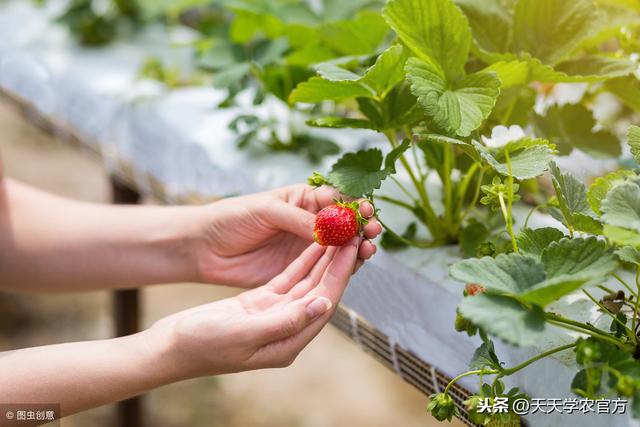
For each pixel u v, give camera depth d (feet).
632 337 2.02
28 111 5.41
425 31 2.46
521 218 2.97
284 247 3.10
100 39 5.37
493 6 2.90
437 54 2.48
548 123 2.96
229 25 4.36
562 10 2.75
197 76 4.68
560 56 2.76
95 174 9.10
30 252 3.40
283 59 3.54
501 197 2.21
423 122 2.42
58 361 2.45
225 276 3.19
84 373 2.41
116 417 5.48
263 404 6.06
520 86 2.68
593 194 2.10
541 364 2.17
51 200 3.60
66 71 4.87
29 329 6.71
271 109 4.06
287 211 2.78
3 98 5.69
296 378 6.38
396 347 2.85
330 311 2.39
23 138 9.90
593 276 1.67
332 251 2.51
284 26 3.51
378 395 6.16
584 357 1.83
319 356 6.68
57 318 6.91
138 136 4.28
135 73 4.79
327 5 3.81
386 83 2.56
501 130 2.27
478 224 2.75
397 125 2.60
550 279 1.86
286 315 2.27
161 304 7.09
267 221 2.89
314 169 3.52
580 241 1.90
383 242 2.84
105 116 4.52
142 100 4.32
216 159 3.69
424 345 2.68
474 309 1.78
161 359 2.39
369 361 6.62
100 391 2.41
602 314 2.33
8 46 5.44
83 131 4.80
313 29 3.36
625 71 2.61
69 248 3.39
